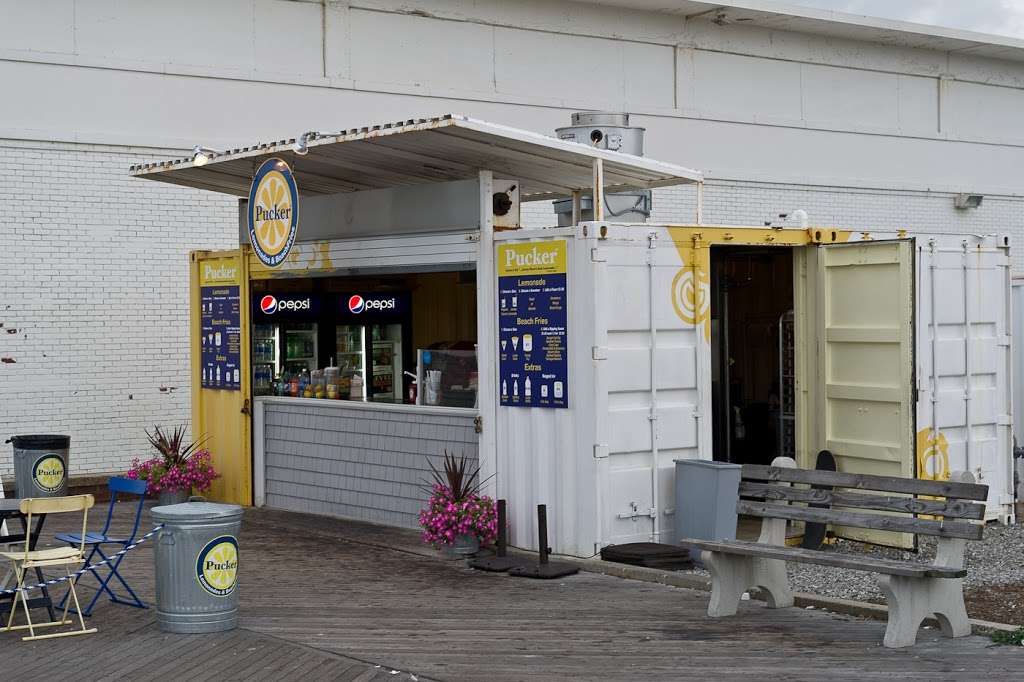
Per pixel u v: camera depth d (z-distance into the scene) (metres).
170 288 16.23
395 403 12.79
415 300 15.86
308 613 8.82
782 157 21.64
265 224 12.12
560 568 10.13
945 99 23.88
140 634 8.23
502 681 6.95
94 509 14.44
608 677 6.99
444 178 12.52
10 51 14.99
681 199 20.58
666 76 20.38
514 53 18.75
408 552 11.27
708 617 8.52
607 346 10.45
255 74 16.55
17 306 15.16
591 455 10.38
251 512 13.81
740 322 15.15
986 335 11.82
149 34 15.89
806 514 8.40
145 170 13.39
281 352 14.59
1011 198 24.83
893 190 23.05
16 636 8.27
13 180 15.08
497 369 11.25
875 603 8.68
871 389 11.28
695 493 10.37
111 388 15.84
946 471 11.39
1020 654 7.33
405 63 17.77
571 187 13.00
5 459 15.09
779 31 21.62
